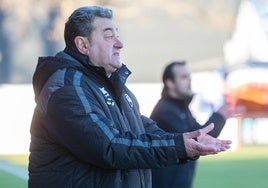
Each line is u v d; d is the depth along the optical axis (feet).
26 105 124.16
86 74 24.03
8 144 123.13
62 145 23.15
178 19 223.92
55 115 22.98
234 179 83.41
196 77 137.59
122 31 219.61
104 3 189.47
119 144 22.57
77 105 22.93
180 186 37.63
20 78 202.69
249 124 134.51
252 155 112.27
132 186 24.00
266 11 196.95
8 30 202.18
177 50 220.23
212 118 33.19
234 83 145.18
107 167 22.76
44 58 24.22
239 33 195.11
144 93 133.28
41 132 23.62
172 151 22.63
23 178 83.66
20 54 202.90
